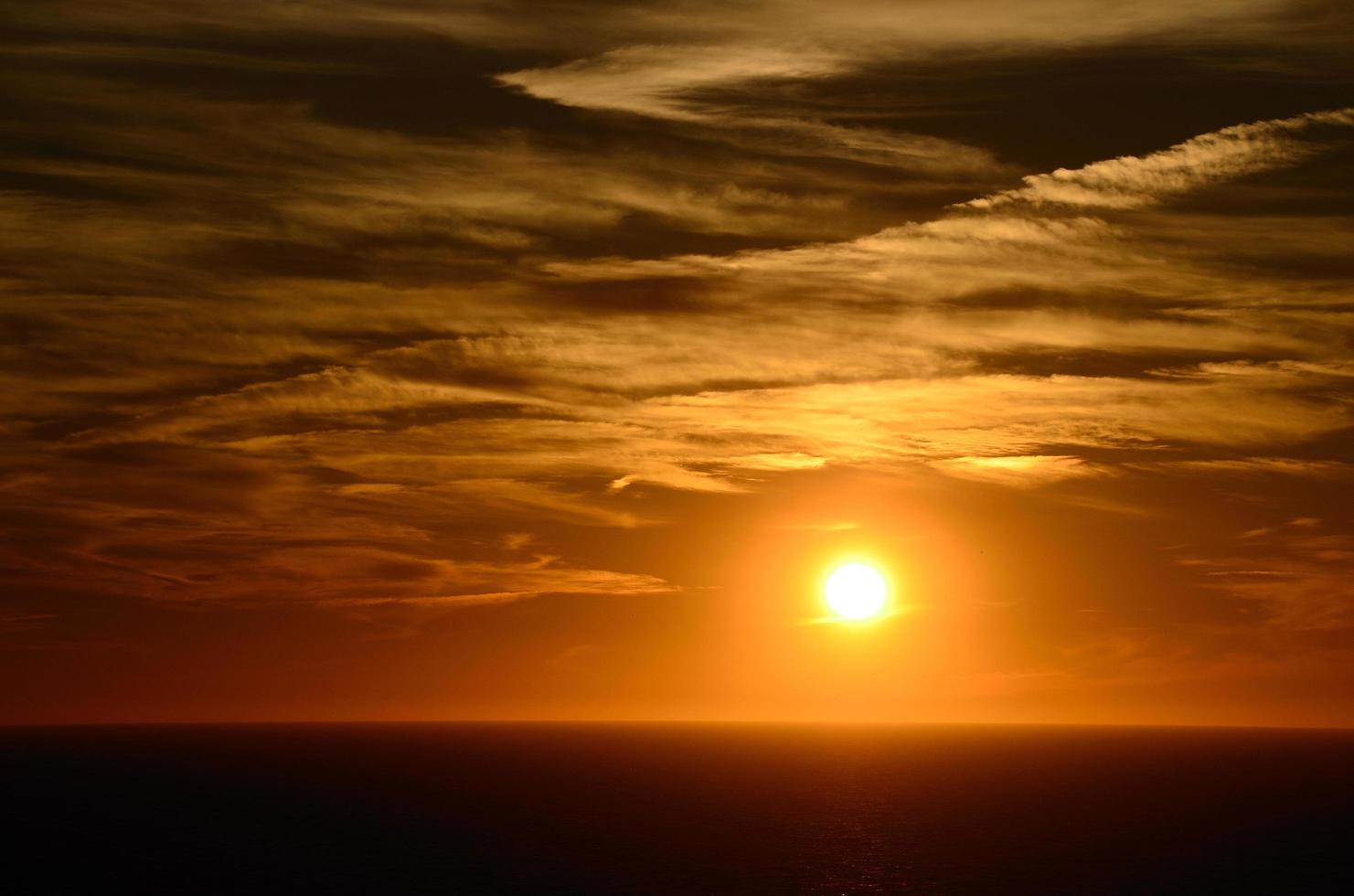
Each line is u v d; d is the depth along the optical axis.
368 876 125.38
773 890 118.94
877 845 147.25
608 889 118.81
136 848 143.88
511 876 125.38
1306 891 118.50
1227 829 162.00
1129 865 132.25
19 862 133.12
